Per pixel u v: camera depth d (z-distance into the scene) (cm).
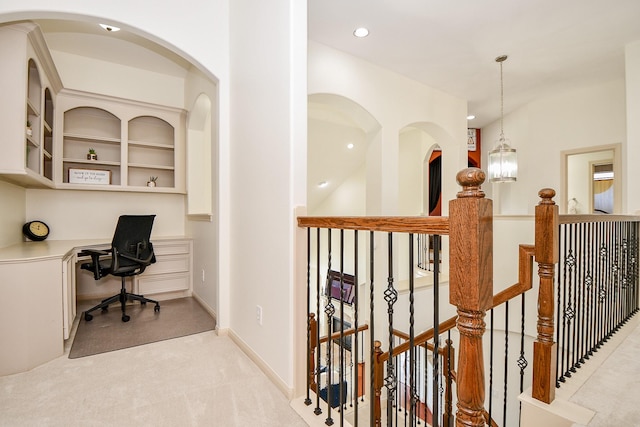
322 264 794
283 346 184
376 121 371
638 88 317
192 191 415
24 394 179
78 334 269
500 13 276
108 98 364
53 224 361
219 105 268
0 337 199
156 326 289
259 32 218
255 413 164
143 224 335
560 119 471
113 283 384
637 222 282
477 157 652
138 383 191
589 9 271
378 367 295
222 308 268
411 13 277
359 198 752
